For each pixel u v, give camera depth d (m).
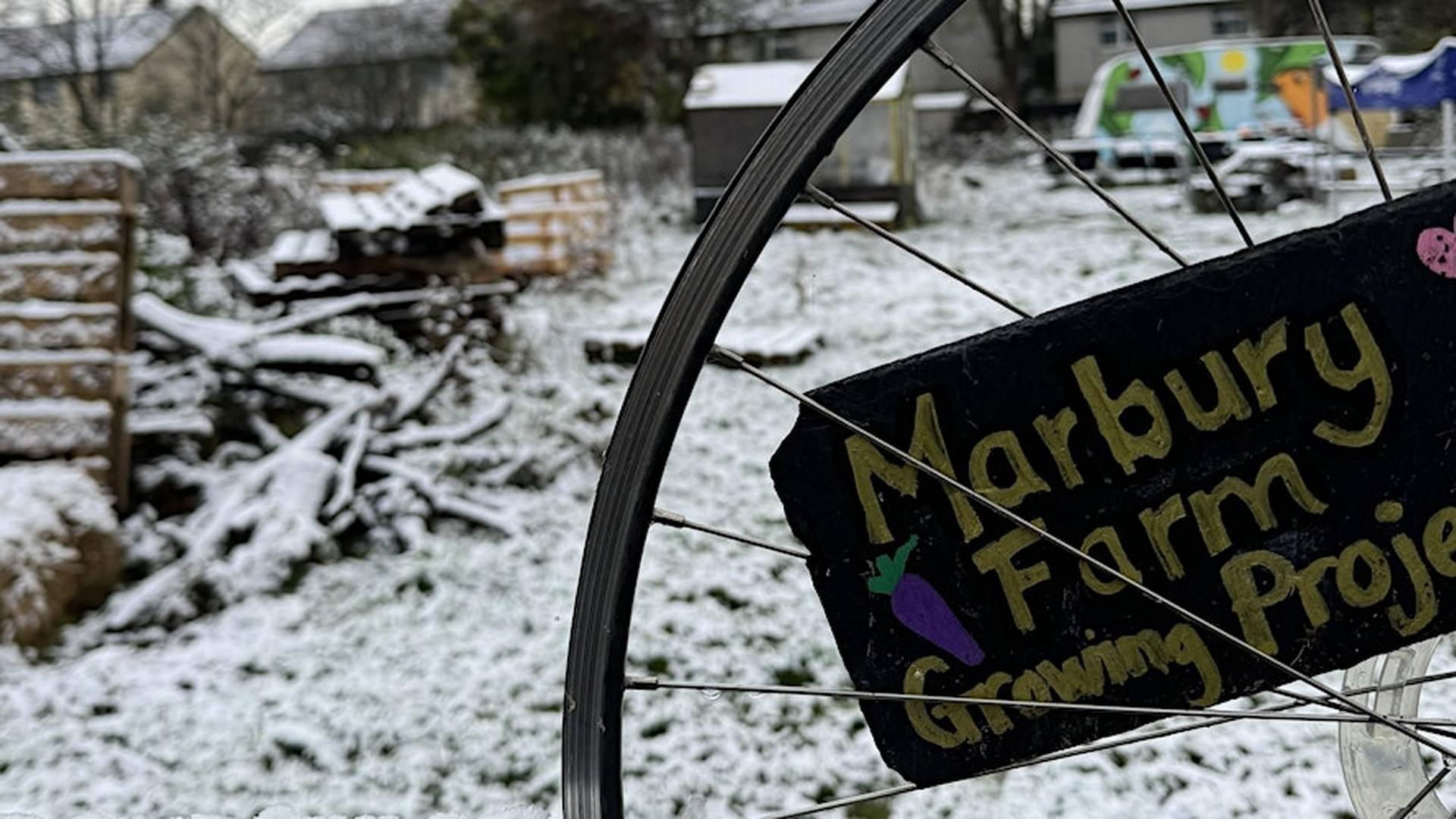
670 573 6.07
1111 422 1.84
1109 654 1.88
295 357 7.89
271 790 4.47
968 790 4.21
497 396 8.84
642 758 4.58
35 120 16.75
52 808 4.33
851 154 15.59
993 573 1.88
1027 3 34.25
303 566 6.37
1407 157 16.52
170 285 11.10
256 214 13.66
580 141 21.27
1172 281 1.83
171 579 5.89
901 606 1.90
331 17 37.81
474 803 4.41
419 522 6.70
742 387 8.99
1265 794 4.11
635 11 24.50
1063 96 33.06
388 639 5.59
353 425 7.47
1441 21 22.31
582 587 2.00
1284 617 1.87
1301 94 17.98
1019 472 1.86
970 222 15.88
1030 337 1.85
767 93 16.73
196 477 7.03
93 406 6.60
